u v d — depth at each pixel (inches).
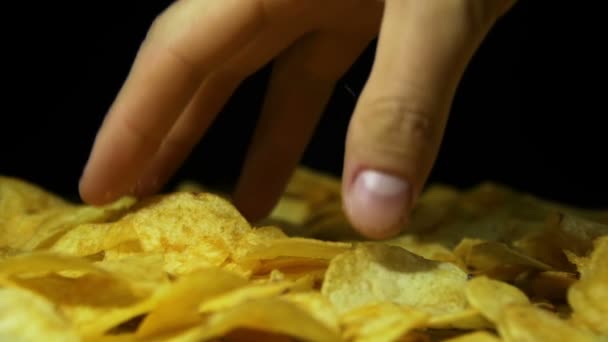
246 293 9.5
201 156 25.6
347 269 10.4
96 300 9.7
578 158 27.3
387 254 10.7
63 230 12.1
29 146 23.7
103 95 24.5
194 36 13.2
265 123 16.0
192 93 13.7
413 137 10.3
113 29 24.2
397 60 10.4
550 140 27.6
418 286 10.5
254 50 14.6
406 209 10.4
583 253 12.3
